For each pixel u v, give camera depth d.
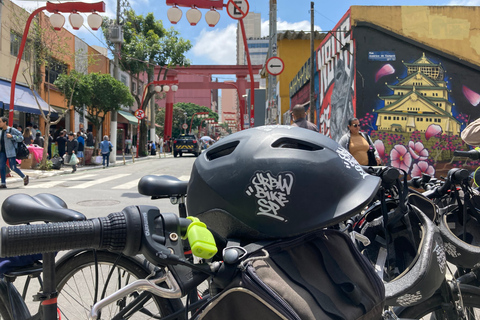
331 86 14.67
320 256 1.20
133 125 44.12
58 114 22.89
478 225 2.14
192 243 1.03
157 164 22.42
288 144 1.27
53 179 12.84
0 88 17.61
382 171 1.73
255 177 1.18
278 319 1.02
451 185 2.17
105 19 31.16
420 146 11.26
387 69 11.34
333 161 1.21
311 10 15.60
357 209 1.15
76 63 25.16
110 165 21.58
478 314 2.03
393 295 1.53
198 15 12.79
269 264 1.10
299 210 1.15
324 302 1.10
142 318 1.83
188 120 91.12
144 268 1.76
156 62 33.31
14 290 1.73
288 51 24.77
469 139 2.82
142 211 1.06
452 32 11.15
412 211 1.81
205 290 1.97
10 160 10.42
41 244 0.97
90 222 1.02
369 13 11.34
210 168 1.31
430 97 11.23
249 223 1.18
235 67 45.06
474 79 11.14
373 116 11.37
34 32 17.80
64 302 1.87
